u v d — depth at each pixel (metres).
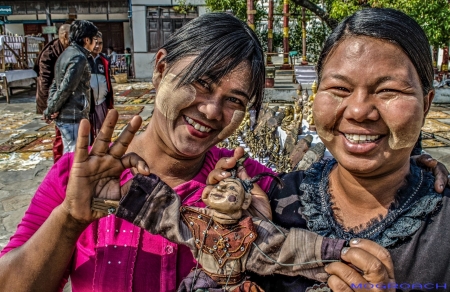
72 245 1.28
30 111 10.30
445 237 1.17
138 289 1.37
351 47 1.15
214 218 1.30
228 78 1.34
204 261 1.30
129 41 19.92
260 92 1.48
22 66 13.14
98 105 4.59
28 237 1.40
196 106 1.36
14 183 5.31
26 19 19.34
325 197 1.38
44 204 1.44
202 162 1.63
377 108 1.12
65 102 4.06
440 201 1.21
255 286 1.27
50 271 1.27
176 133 1.40
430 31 5.85
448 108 10.27
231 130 1.42
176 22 17.23
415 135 1.14
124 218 1.24
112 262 1.38
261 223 1.31
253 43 1.40
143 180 1.26
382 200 1.27
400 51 1.12
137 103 11.32
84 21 4.42
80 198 1.20
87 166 1.20
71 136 4.14
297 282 1.29
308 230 1.28
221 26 1.37
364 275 1.07
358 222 1.30
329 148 1.25
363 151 1.15
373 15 1.18
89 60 4.44
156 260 1.40
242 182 1.33
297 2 5.94
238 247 1.27
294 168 2.81
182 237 1.29
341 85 1.16
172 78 1.36
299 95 5.59
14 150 6.77
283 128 4.45
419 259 1.17
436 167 1.34
